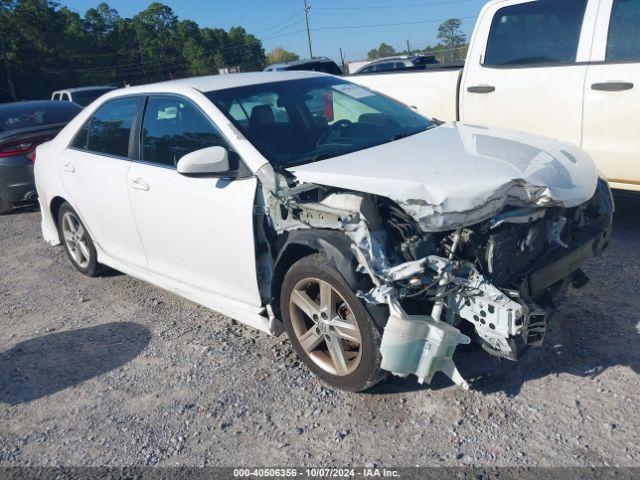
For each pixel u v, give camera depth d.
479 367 3.37
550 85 5.23
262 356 3.78
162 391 3.54
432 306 2.96
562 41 5.20
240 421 3.17
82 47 78.06
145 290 5.15
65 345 4.28
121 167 4.43
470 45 5.93
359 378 3.09
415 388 3.25
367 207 2.97
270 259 3.49
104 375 3.81
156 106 4.27
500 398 3.09
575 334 3.61
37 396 3.67
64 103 9.55
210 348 3.97
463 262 2.80
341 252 2.96
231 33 106.56
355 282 2.92
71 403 3.54
